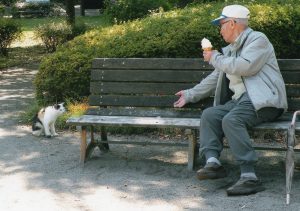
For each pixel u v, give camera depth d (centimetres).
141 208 453
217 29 735
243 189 474
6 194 492
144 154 612
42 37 1753
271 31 749
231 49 522
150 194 485
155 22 801
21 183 521
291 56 769
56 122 730
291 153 465
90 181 523
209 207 452
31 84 1130
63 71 775
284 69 562
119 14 1628
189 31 738
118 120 561
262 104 491
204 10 851
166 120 555
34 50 1786
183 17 803
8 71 1359
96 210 451
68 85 778
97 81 611
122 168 561
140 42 750
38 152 625
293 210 441
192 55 736
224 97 536
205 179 492
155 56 738
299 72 559
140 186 506
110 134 696
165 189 497
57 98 792
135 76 601
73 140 675
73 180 527
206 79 555
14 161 592
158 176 534
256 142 650
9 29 1655
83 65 773
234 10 511
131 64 602
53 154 616
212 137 500
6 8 3456
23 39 2050
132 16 1612
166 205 458
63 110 692
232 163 571
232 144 483
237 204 456
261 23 746
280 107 506
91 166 569
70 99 780
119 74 605
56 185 513
